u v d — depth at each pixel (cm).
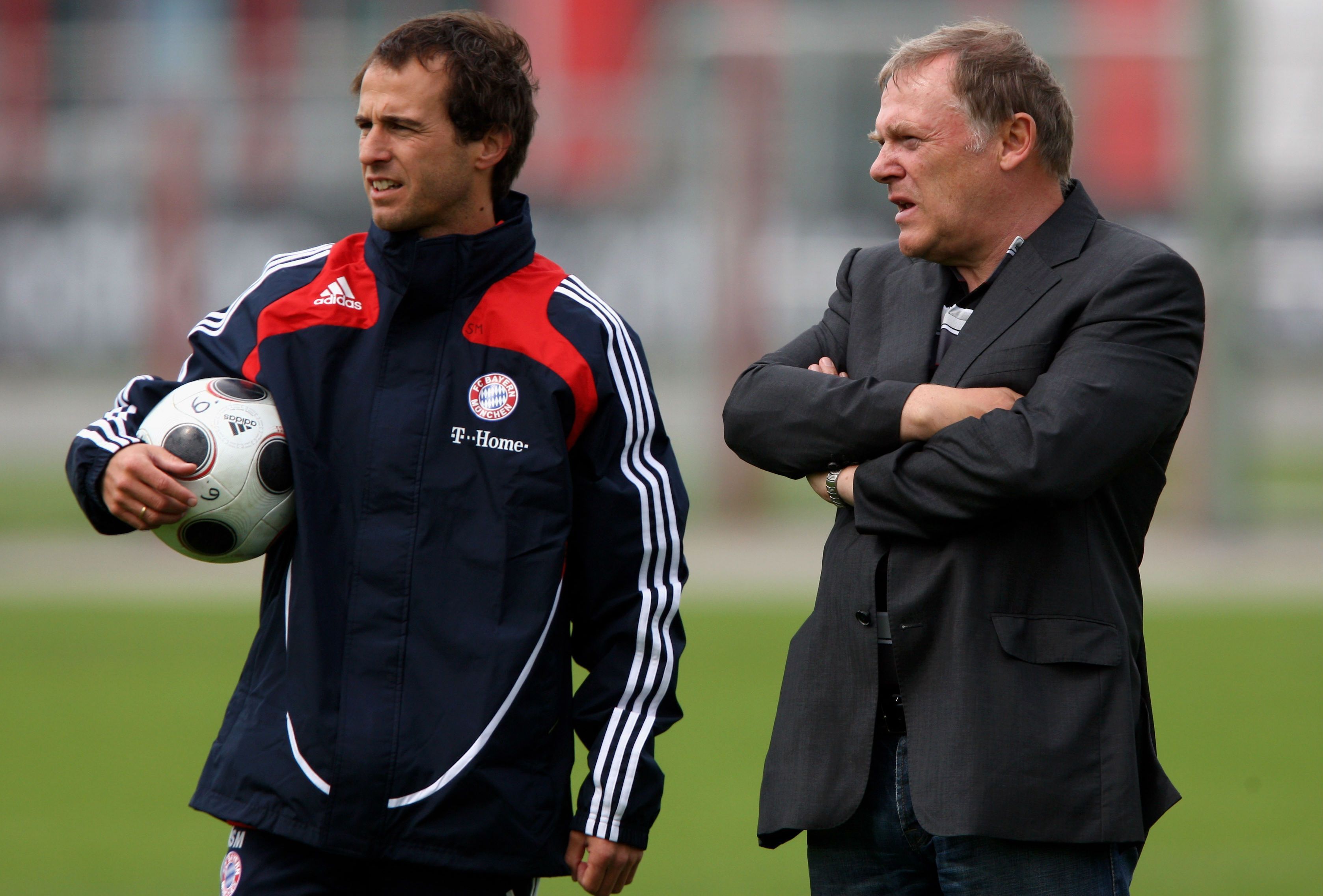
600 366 1148
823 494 1163
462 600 1104
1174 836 2286
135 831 2352
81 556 5506
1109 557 1101
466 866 1084
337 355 1147
